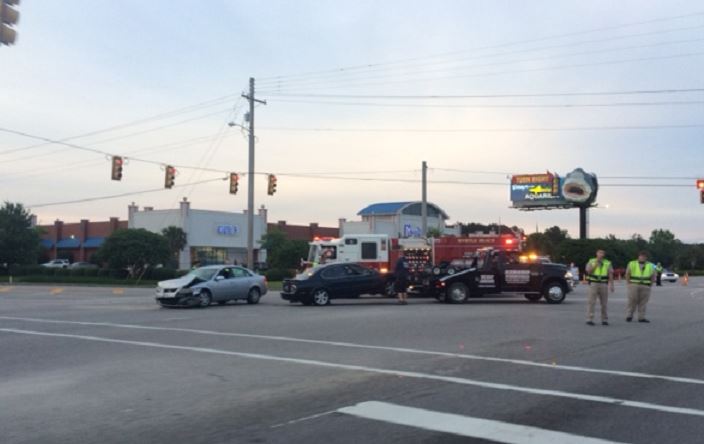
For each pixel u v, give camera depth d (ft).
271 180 118.01
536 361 35.81
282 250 182.80
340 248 95.40
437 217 260.21
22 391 28.60
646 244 363.35
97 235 254.27
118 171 102.42
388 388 28.76
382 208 247.70
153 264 171.53
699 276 285.23
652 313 66.23
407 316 60.90
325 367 33.91
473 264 82.53
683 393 27.86
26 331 50.49
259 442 20.89
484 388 28.76
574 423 23.08
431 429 22.25
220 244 234.38
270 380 30.55
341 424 22.89
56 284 159.84
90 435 21.79
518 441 20.93
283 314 64.64
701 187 107.04
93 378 31.37
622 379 30.81
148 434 21.84
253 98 125.70
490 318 58.90
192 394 27.68
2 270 197.88
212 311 69.46
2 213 194.70
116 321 58.39
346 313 64.85
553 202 247.09
